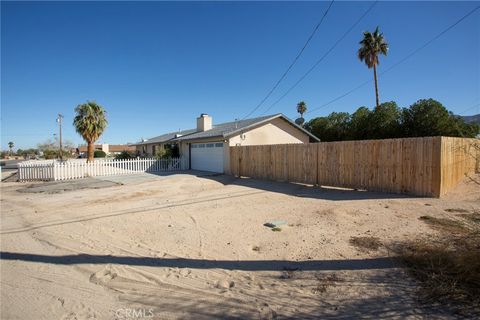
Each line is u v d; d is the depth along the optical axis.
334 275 4.02
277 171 14.57
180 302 3.47
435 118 20.44
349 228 6.09
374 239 5.31
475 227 4.23
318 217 7.12
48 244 5.64
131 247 5.40
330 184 11.98
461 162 10.38
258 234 5.98
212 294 3.64
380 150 10.24
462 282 3.58
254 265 4.48
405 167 9.55
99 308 3.39
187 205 9.08
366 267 4.20
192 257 4.87
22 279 4.16
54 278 4.19
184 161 24.34
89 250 5.29
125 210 8.52
